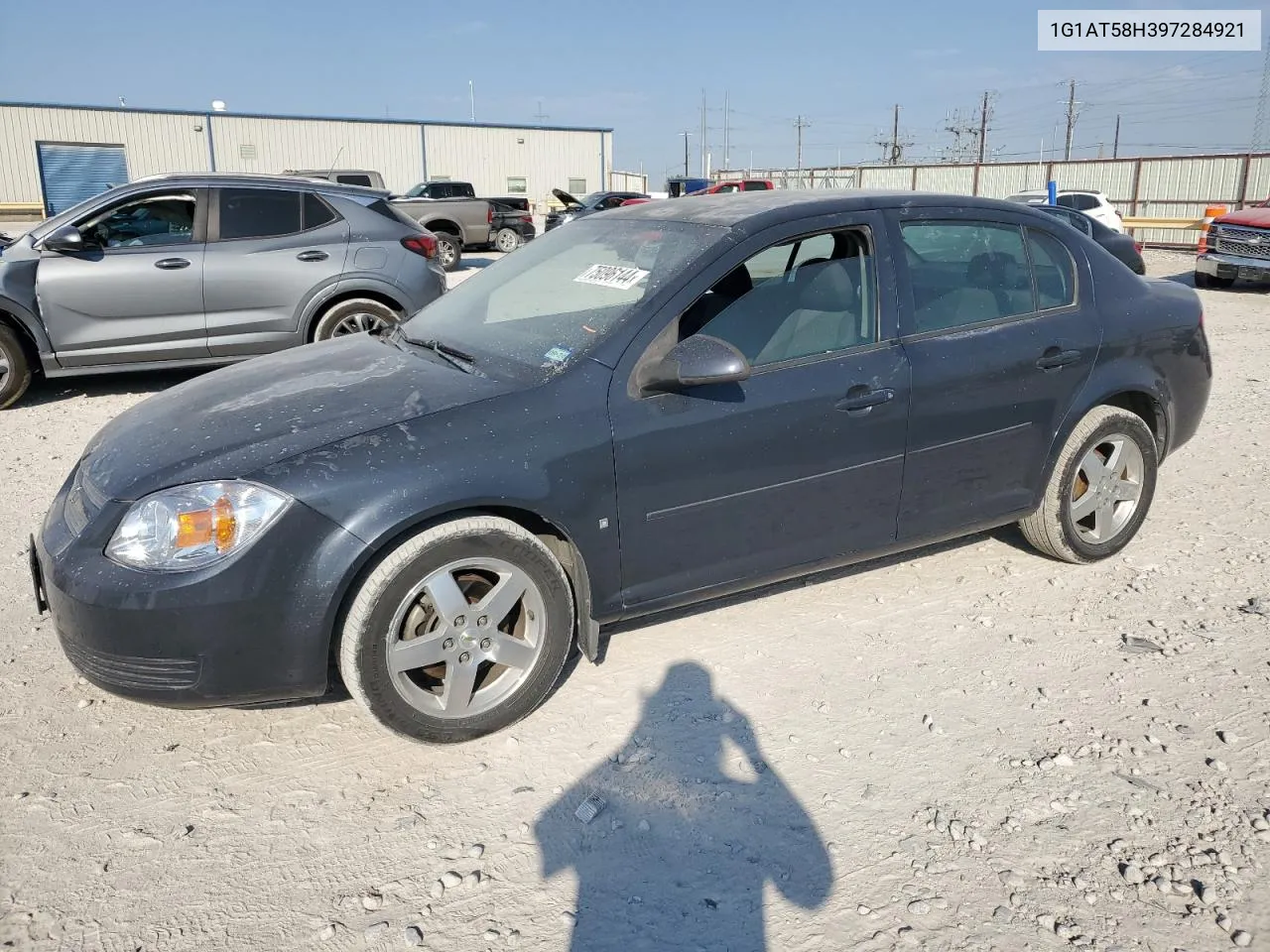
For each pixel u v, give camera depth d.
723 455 3.20
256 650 2.70
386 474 2.75
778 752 2.95
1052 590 4.02
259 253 7.65
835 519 3.51
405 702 2.86
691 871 2.47
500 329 3.51
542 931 2.28
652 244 3.50
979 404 3.68
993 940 2.21
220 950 2.23
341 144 40.53
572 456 2.96
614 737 3.04
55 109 36.28
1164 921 2.26
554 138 44.12
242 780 2.87
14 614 3.94
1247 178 27.34
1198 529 4.69
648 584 3.22
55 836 2.62
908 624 3.75
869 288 3.54
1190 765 2.84
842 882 2.41
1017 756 2.91
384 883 2.44
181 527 2.66
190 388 3.53
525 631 3.07
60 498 3.17
